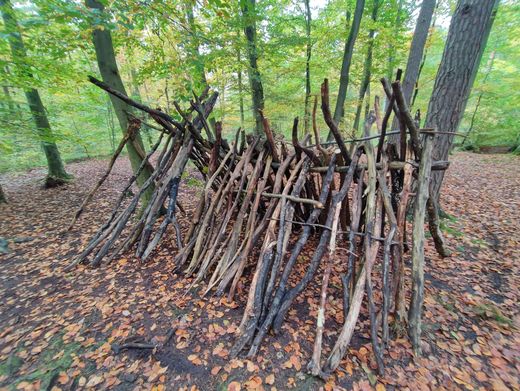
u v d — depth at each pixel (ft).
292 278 9.77
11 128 18.20
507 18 27.81
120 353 6.86
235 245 9.82
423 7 19.10
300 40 21.09
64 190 24.44
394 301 7.44
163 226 11.43
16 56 12.92
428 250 11.66
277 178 10.01
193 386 6.04
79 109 25.94
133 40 15.94
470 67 11.58
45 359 6.73
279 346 6.98
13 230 15.43
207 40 15.24
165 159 12.14
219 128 10.63
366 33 25.95
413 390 5.79
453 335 7.26
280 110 24.91
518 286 9.16
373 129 34.76
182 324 7.72
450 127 12.46
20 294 9.41
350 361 6.51
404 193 7.57
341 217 11.05
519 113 37.47
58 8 8.93
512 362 6.41
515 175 24.94
